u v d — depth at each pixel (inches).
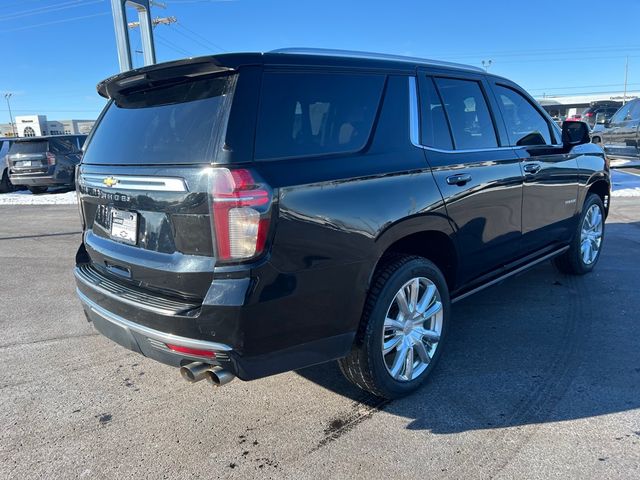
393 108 117.6
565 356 139.6
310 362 100.8
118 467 98.7
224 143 89.0
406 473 94.4
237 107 91.2
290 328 95.1
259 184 88.7
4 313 186.5
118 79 108.8
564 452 99.0
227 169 87.9
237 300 87.7
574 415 111.4
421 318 122.3
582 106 2770.7
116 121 116.9
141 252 103.3
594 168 197.2
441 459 98.1
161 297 98.7
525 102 167.6
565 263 204.1
